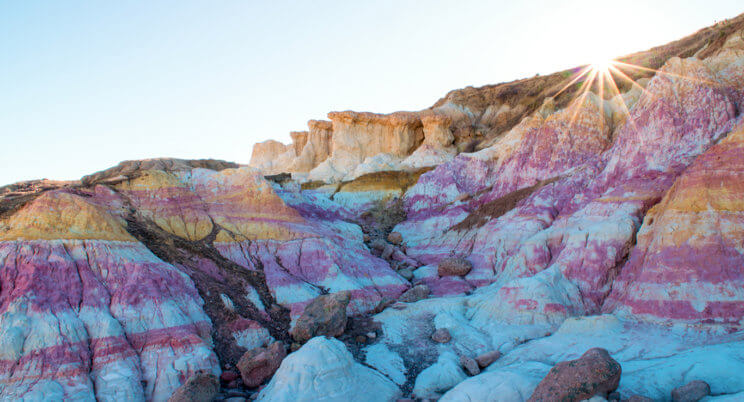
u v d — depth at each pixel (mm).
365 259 38875
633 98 43906
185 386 18469
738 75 32562
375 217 54656
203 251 29766
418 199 54562
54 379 17516
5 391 16750
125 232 25953
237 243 32719
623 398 16062
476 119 90312
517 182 45250
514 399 17141
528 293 26406
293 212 37812
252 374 20922
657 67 70688
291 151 84625
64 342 18672
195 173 36438
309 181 66500
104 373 18625
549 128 44906
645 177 30641
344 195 59562
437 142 70438
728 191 22906
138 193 31672
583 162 41406
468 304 30297
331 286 32531
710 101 30750
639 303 22875
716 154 24219
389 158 68625
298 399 18375
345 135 72125
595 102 43562
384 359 24016
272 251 33875
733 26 47656
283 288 29812
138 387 18797
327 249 35281
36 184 30297
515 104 89375
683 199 24000
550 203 37969
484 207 44438
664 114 32281
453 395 18391
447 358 23219
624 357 19938
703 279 21500
